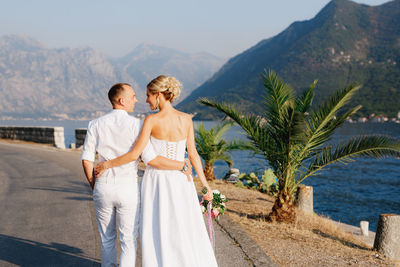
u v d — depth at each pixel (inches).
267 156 271.4
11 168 451.2
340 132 5152.6
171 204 106.0
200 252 109.0
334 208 1056.2
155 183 107.9
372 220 882.1
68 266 147.2
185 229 107.2
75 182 351.6
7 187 330.3
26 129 892.6
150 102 109.0
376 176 1919.3
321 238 248.8
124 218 109.3
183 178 110.1
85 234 190.7
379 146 239.6
